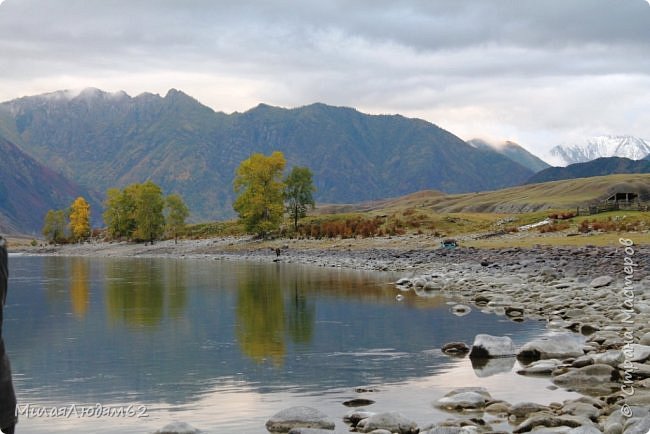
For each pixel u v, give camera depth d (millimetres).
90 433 15961
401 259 80062
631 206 109812
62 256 162125
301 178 149125
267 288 52250
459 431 14008
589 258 58062
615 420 14258
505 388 19000
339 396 18797
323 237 128250
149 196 174875
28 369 23062
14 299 46688
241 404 18156
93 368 23125
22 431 16188
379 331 30172
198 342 28156
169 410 17734
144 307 40875
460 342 25594
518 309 34219
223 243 144500
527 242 84750
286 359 24250
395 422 15094
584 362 20516
